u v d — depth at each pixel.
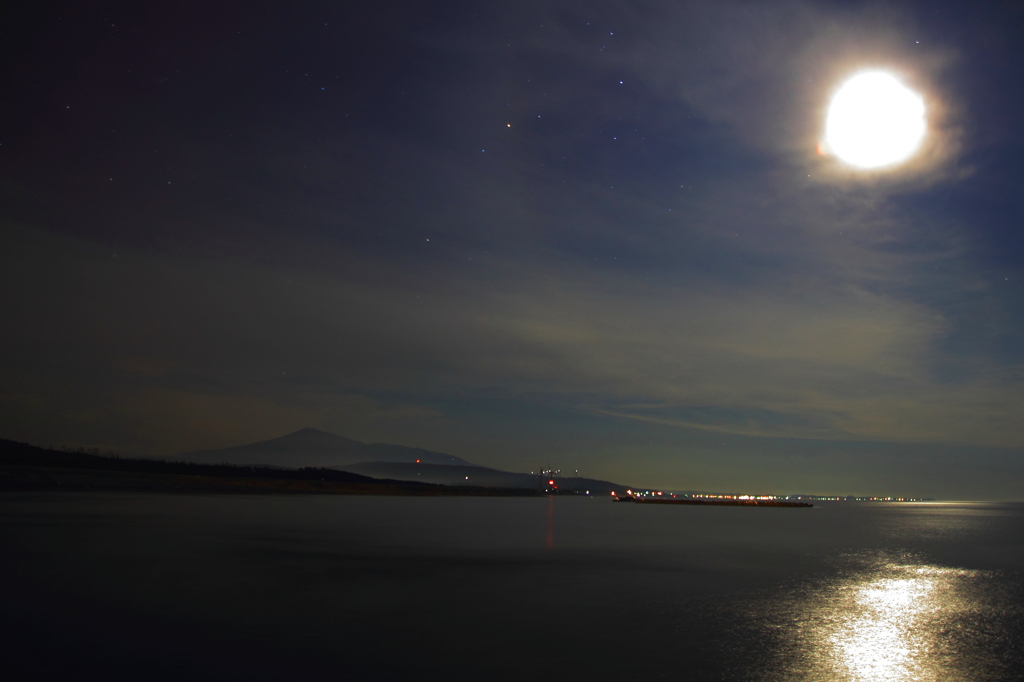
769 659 14.97
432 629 16.92
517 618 18.44
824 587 25.73
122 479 107.25
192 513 56.44
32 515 47.91
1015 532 65.56
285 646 15.05
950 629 18.66
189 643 15.19
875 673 14.22
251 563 27.84
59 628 16.33
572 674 13.40
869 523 84.19
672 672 13.70
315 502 98.69
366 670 13.40
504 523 62.38
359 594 21.58
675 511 118.88
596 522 70.31
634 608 20.34
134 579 23.12
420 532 47.56
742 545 43.97
